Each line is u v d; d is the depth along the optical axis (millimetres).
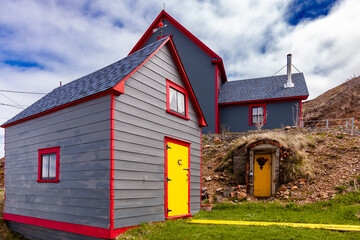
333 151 13320
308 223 7215
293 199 10438
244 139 14055
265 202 10656
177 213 8305
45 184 7762
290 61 21859
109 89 5969
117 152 6035
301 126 19609
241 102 21125
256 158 12727
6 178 9938
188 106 9812
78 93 7449
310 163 12336
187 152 9359
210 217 8578
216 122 20906
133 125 6699
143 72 7363
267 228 6438
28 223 8258
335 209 8695
